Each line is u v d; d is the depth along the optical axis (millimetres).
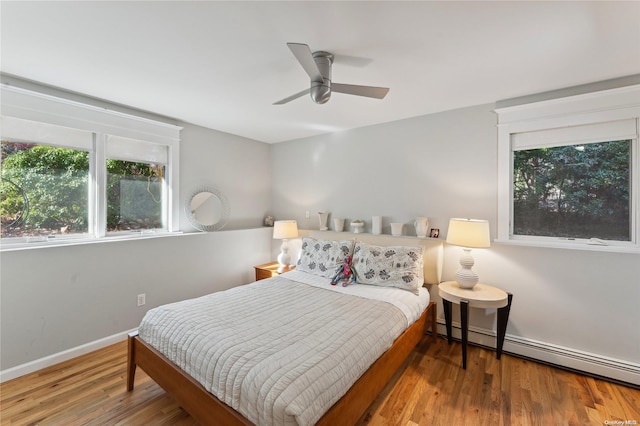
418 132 3205
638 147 2203
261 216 4508
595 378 2279
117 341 2783
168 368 1738
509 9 1451
